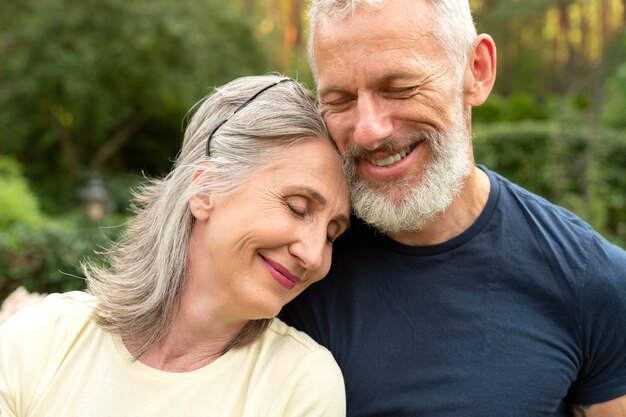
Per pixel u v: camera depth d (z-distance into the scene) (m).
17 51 13.16
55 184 14.31
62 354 1.60
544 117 11.05
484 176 1.76
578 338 1.63
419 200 1.56
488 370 1.59
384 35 1.45
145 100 14.46
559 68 20.64
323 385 1.53
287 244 1.50
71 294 1.73
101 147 15.66
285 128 1.50
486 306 1.64
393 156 1.54
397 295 1.69
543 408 1.59
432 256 1.68
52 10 12.84
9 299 2.14
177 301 1.62
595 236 1.67
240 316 1.56
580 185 7.80
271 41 15.98
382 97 1.50
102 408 1.54
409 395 1.62
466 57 1.59
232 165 1.51
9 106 13.57
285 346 1.60
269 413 1.51
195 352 1.62
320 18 1.51
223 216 1.51
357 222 1.76
